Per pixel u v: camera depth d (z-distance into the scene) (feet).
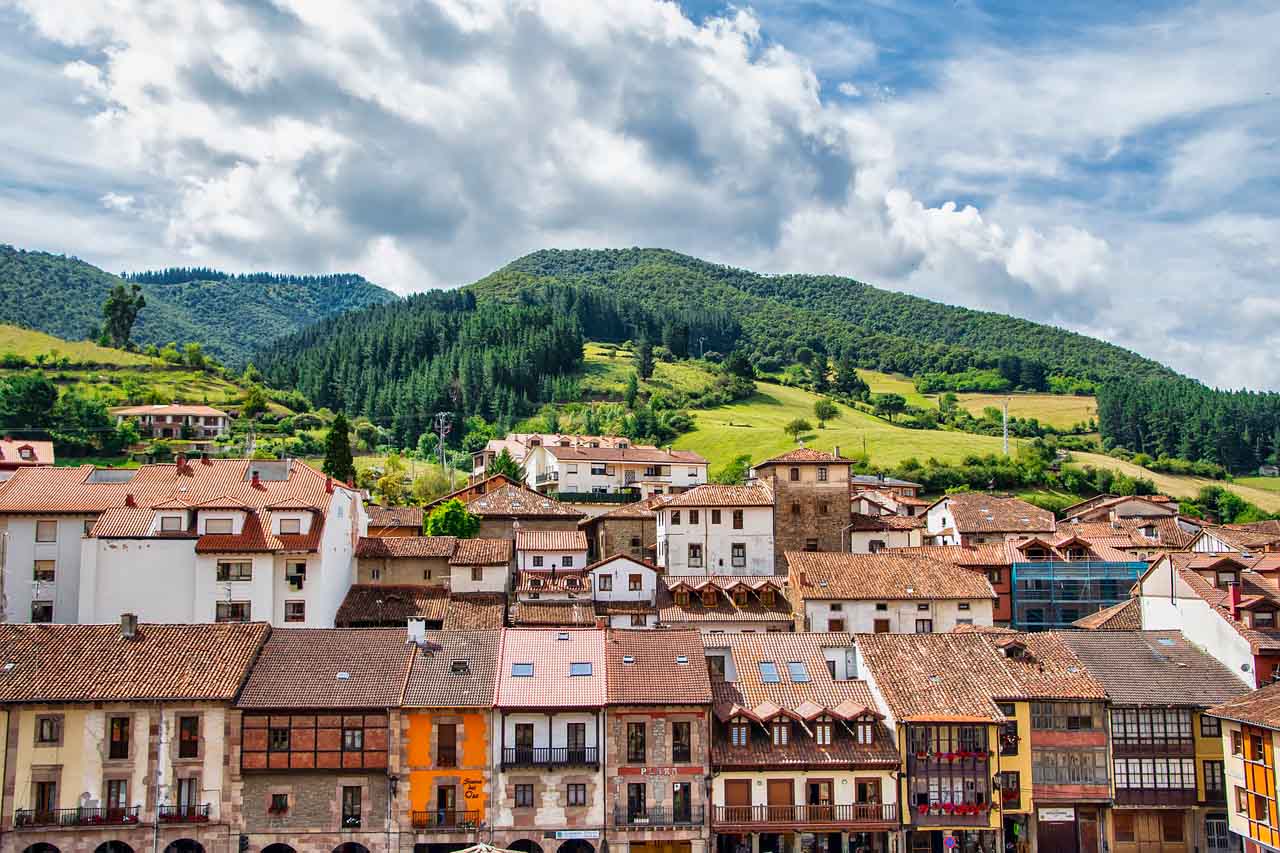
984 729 244.01
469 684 242.58
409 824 233.14
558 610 321.11
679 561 379.35
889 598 318.65
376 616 311.47
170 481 322.55
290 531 298.15
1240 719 225.35
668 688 242.78
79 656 241.96
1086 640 271.08
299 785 233.35
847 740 245.86
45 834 226.38
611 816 236.02
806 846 242.99
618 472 597.11
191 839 229.45
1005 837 248.52
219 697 231.71
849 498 387.96
